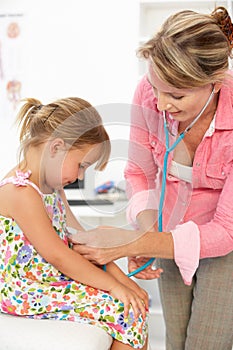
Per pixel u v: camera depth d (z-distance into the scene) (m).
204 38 1.37
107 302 1.50
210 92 1.50
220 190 1.74
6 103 3.61
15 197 1.49
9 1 3.57
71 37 3.52
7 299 1.53
